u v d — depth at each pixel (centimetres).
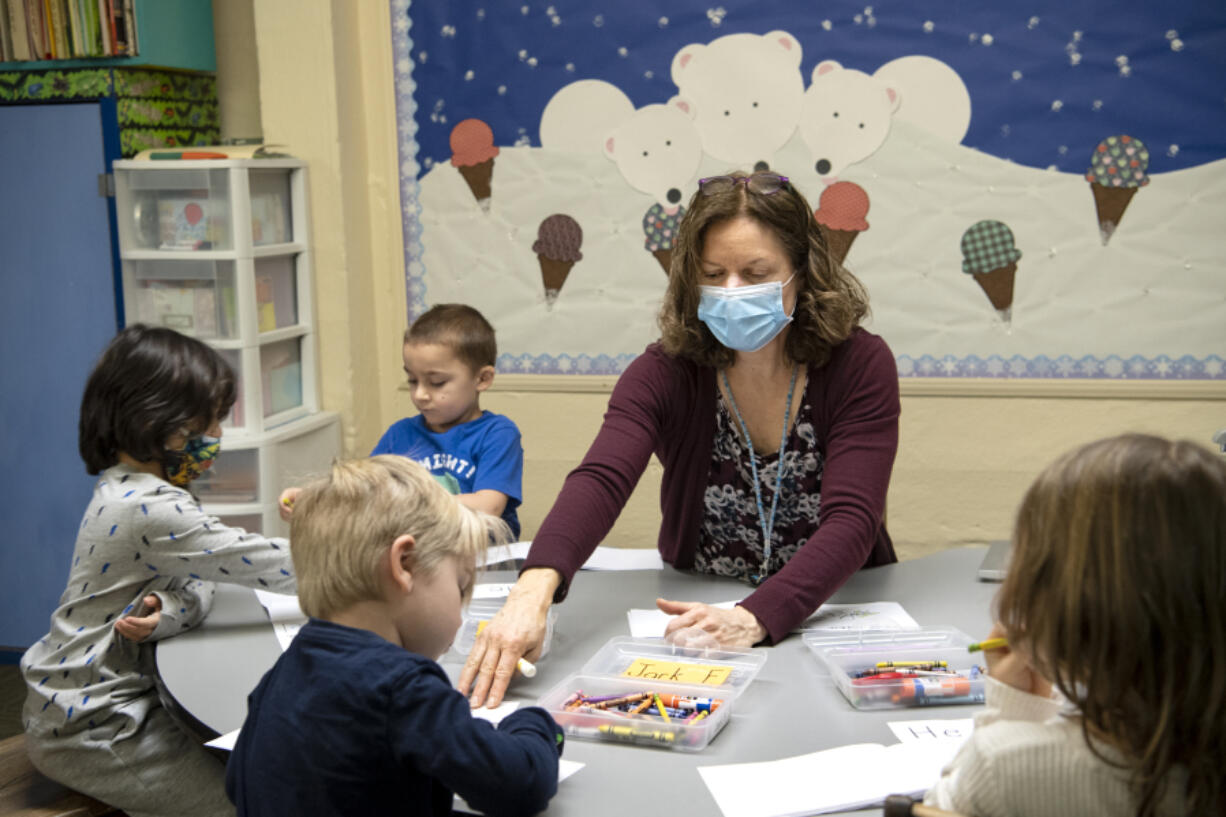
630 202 315
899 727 126
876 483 164
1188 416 292
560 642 155
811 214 169
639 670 141
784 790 111
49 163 302
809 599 153
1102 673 79
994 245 296
